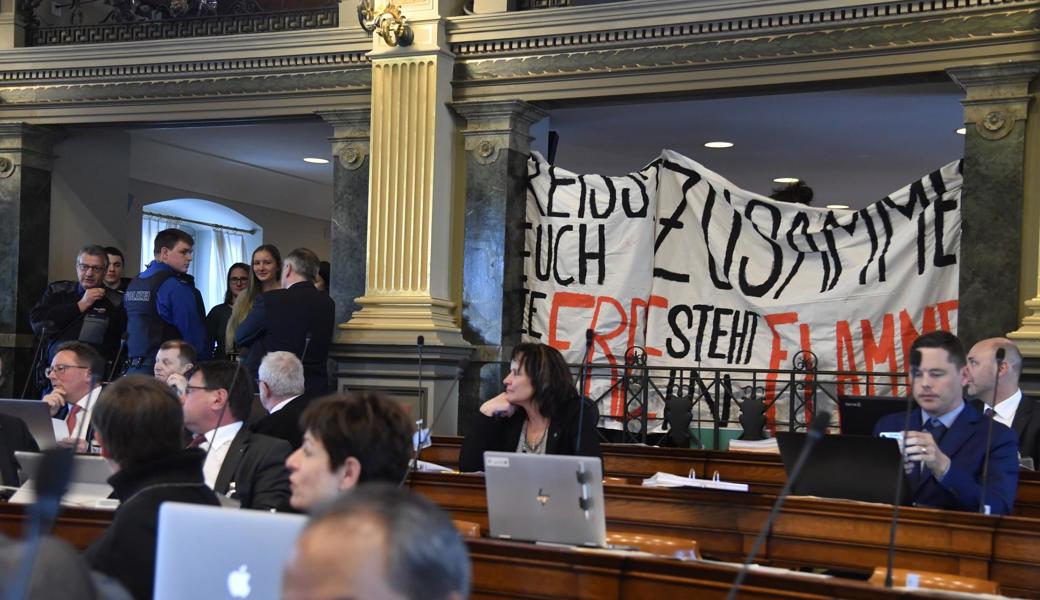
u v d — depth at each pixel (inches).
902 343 286.2
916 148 392.2
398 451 109.5
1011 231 262.5
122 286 374.6
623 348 310.2
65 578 62.6
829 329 293.3
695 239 308.8
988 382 200.1
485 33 312.0
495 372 312.0
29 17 366.9
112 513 134.4
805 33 280.2
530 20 306.7
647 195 311.0
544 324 315.3
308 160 479.8
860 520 156.1
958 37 265.7
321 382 278.5
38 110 361.7
